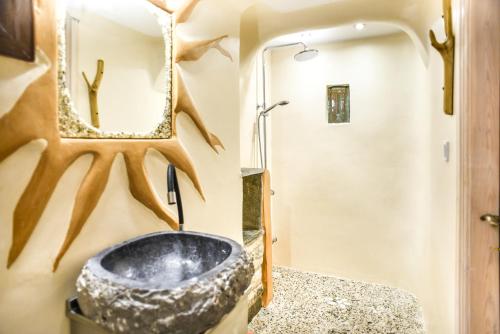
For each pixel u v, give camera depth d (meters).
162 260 1.11
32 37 0.78
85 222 0.94
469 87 1.16
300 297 2.49
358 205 2.78
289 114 2.98
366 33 2.57
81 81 0.93
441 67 1.62
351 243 2.82
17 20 0.75
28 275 0.80
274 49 2.98
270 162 3.05
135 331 0.69
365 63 2.69
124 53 1.08
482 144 1.15
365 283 2.75
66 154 0.87
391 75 2.61
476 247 1.17
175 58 1.30
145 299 0.69
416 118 2.53
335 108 2.85
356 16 1.96
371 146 2.71
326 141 2.86
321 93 2.84
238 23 1.79
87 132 0.94
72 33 0.90
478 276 1.17
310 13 1.97
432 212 1.93
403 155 2.60
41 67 0.81
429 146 2.08
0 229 0.74
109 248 0.98
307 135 2.92
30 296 0.81
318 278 2.85
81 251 0.94
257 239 2.21
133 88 1.11
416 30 2.00
